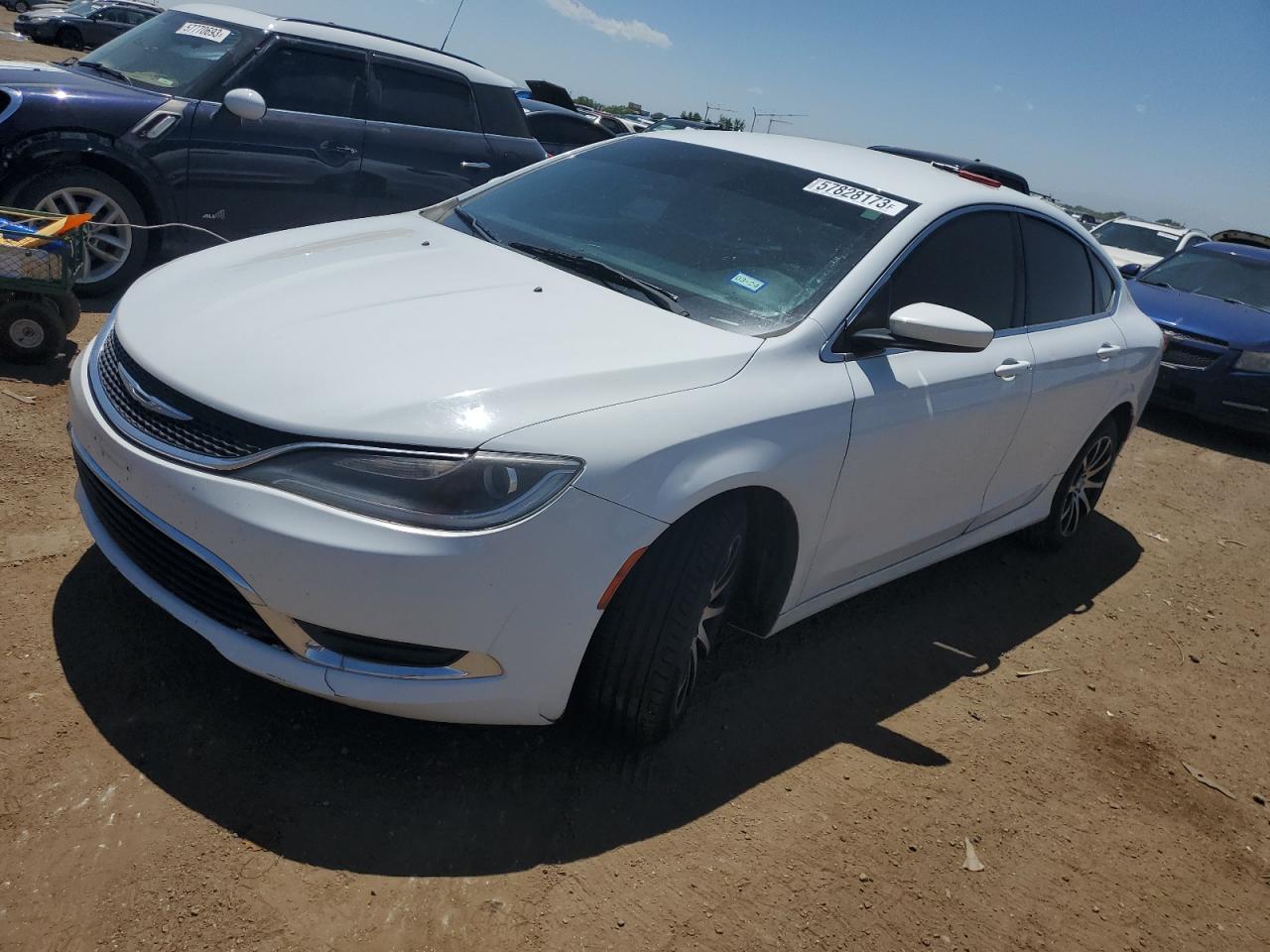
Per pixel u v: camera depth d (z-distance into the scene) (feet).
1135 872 9.57
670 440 8.23
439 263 10.42
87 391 8.93
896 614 13.55
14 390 14.38
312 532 7.32
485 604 7.53
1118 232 51.37
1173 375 26.63
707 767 9.48
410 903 7.27
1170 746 11.93
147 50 21.25
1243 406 25.82
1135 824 10.30
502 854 7.89
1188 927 9.01
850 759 10.20
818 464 9.53
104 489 8.57
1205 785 11.27
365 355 8.23
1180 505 21.45
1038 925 8.59
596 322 9.34
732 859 8.41
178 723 8.51
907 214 11.46
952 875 8.91
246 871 7.24
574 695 8.93
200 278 9.87
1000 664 12.94
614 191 12.25
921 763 10.41
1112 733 11.92
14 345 15.05
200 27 21.16
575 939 7.27
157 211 19.72
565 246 11.24
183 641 9.52
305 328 8.63
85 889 6.83
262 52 20.74
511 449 7.59
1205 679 13.80
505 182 13.30
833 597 11.25
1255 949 8.95
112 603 9.86
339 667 7.68
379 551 7.28
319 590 7.39
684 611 8.52
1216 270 30.48
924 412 10.84
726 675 11.08
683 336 9.41
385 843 7.75
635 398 8.37
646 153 13.07
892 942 8.00
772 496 9.37
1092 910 8.93
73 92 18.58
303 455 7.48
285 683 7.79
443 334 8.66
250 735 8.55
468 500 7.42
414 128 22.82
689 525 8.61
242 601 7.80
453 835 7.97
